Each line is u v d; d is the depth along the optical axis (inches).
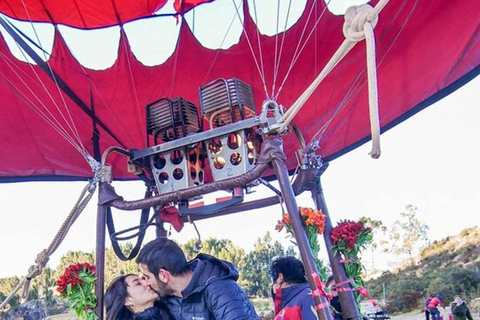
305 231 98.3
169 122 121.1
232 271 80.4
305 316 98.3
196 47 196.7
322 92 185.0
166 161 117.8
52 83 183.6
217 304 75.6
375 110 47.1
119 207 116.5
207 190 106.4
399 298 1497.3
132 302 79.7
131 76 198.7
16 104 182.1
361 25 49.3
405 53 165.6
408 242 1878.7
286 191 96.9
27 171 186.7
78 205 122.0
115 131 201.8
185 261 81.4
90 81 193.9
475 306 1314.0
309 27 181.5
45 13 175.5
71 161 192.9
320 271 98.7
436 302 833.5
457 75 155.1
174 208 132.3
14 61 175.6
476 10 146.5
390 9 163.9
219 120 116.6
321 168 122.8
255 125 103.6
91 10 179.5
